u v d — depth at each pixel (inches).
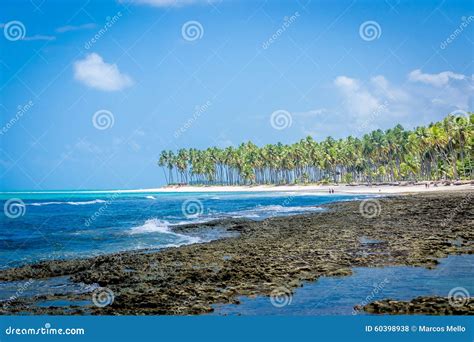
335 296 575.5
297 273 687.7
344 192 3668.8
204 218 1770.4
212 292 607.2
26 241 1179.9
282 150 5575.8
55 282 708.7
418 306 521.3
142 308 556.7
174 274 709.9
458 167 3410.4
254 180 5851.4
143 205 2864.2
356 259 770.8
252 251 893.2
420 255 785.6
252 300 571.2
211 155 6250.0
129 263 812.0
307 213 1787.6
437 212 1503.4
